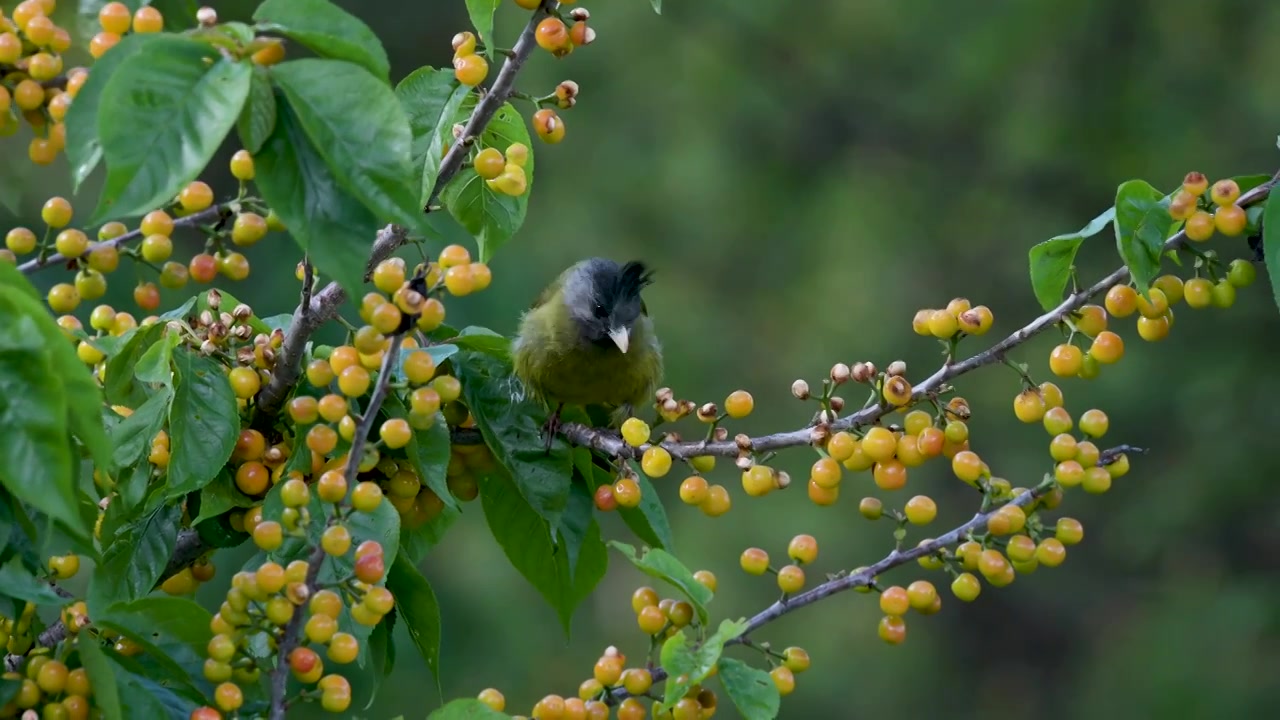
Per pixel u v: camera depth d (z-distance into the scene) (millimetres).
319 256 5031
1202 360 23500
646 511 7176
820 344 24531
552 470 7043
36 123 6020
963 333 6445
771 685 6031
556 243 24125
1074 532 6234
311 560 5441
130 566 6555
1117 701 22922
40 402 4832
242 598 5367
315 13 5355
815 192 26250
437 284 5656
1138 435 24109
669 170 25375
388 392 6293
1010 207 25969
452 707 5891
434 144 6723
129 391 6812
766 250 25625
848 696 23391
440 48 22844
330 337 14000
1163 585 24391
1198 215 6242
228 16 17594
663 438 6867
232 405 6395
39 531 5570
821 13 26812
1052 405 6469
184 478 6207
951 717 25094
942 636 25922
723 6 26422
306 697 5453
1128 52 25172
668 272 24844
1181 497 23172
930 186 26234
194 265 6508
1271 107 24156
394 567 6406
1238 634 22422
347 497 5586
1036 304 25344
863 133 26641
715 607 22125
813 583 23219
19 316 4883
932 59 26438
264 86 5078
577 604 7480
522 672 18000
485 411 7117
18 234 6297
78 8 6629
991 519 6309
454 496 7449
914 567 26531
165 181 4855
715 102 25891
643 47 26125
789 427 23859
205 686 5555
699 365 23953
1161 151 24406
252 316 7004
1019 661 25859
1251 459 22812
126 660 5645
